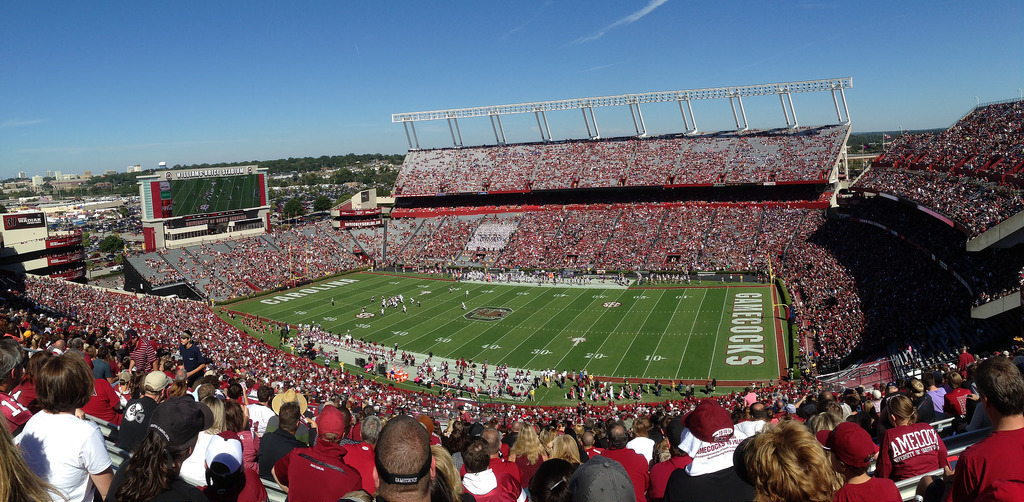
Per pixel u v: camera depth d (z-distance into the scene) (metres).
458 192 102.38
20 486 4.02
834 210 80.38
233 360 42.72
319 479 6.54
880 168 78.00
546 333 55.03
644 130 102.06
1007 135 54.94
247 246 86.56
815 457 4.39
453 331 56.94
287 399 12.37
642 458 8.32
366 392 40.09
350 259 89.94
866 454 5.02
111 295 62.69
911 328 40.81
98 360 12.54
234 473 6.28
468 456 7.34
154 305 60.41
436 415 36.12
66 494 5.47
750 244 76.25
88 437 5.59
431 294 71.88
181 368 11.03
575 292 69.56
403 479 4.29
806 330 49.66
